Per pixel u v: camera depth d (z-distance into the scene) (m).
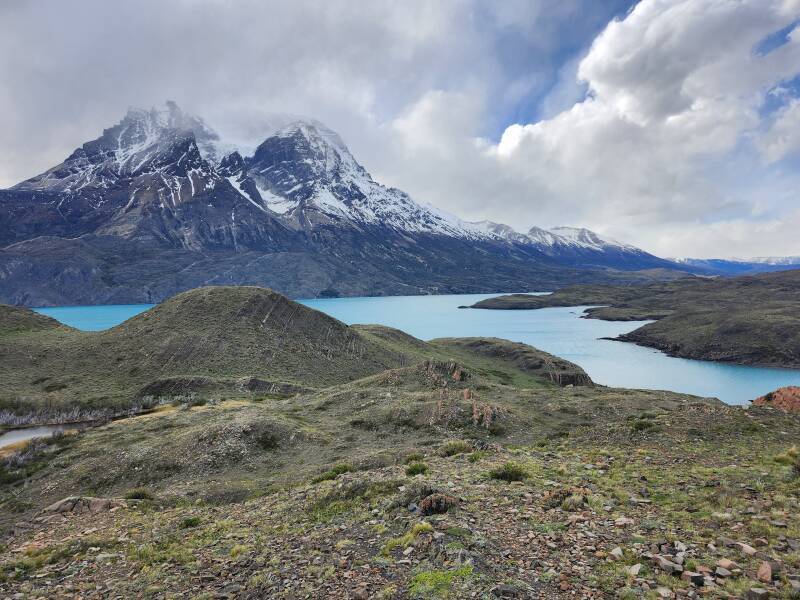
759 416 26.47
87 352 102.75
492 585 9.21
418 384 58.44
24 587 13.72
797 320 187.38
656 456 20.66
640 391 58.00
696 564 9.63
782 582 8.69
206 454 38.16
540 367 143.25
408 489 16.45
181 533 17.95
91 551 16.95
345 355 119.81
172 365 96.75
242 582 11.72
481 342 174.50
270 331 117.00
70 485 36.66
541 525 12.45
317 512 16.98
